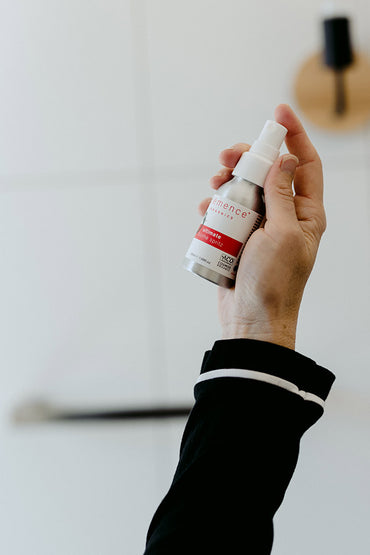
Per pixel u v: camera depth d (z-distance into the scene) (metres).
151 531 0.43
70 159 1.25
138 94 1.24
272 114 1.22
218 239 0.55
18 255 1.26
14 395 1.25
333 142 1.22
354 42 1.21
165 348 1.24
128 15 1.24
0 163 1.26
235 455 0.43
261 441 0.44
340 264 1.23
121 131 1.25
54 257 1.26
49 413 1.25
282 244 0.51
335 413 1.21
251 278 0.52
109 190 1.25
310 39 1.21
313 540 1.21
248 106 1.23
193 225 1.24
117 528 1.23
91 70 1.25
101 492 1.24
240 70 1.23
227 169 0.60
